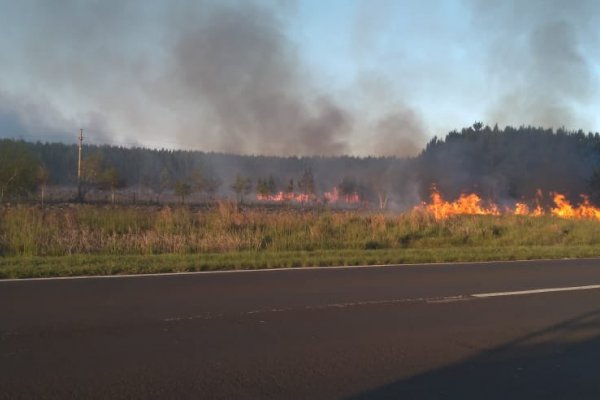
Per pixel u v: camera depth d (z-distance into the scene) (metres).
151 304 8.34
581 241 21.27
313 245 16.97
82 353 5.92
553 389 5.27
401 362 5.91
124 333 6.72
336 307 8.46
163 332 6.81
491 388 5.24
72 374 5.29
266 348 6.26
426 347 6.48
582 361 6.13
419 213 22.89
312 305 8.56
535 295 9.88
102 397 4.77
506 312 8.44
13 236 14.82
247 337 6.69
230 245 15.76
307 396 4.91
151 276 11.00
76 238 14.90
